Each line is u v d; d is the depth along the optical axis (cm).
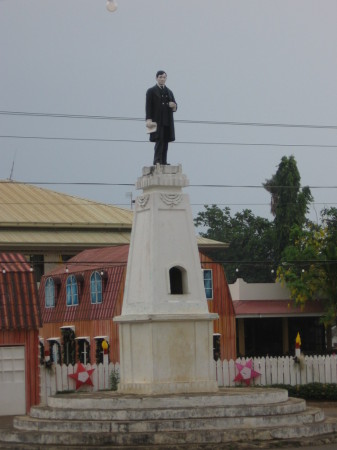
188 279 2970
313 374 4512
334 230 6712
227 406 2723
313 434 2681
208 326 2955
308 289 6112
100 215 7150
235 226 9750
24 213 6900
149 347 2892
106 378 4209
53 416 2778
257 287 6388
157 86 3122
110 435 2583
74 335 5594
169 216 2983
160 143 3089
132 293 3016
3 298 4147
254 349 6438
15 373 4097
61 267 6369
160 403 2731
